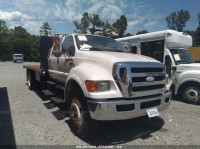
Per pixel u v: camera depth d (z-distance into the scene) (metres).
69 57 4.67
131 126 4.38
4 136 3.62
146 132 4.04
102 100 3.13
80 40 4.75
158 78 3.77
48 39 6.61
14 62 38.75
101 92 3.18
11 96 6.96
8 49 53.19
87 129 3.39
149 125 4.46
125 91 3.21
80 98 3.48
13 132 3.80
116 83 3.25
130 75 3.24
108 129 4.16
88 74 3.35
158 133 4.00
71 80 3.87
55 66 5.71
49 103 5.89
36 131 3.88
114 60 3.42
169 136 3.86
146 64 3.54
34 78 7.98
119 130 4.12
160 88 3.80
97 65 3.67
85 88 3.28
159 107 3.74
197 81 6.41
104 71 3.43
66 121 4.48
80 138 3.63
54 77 5.88
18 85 9.55
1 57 50.00
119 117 3.16
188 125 4.50
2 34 57.03
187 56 7.74
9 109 5.32
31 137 3.60
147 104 3.54
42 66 6.47
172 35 7.32
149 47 8.35
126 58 3.63
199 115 5.29
